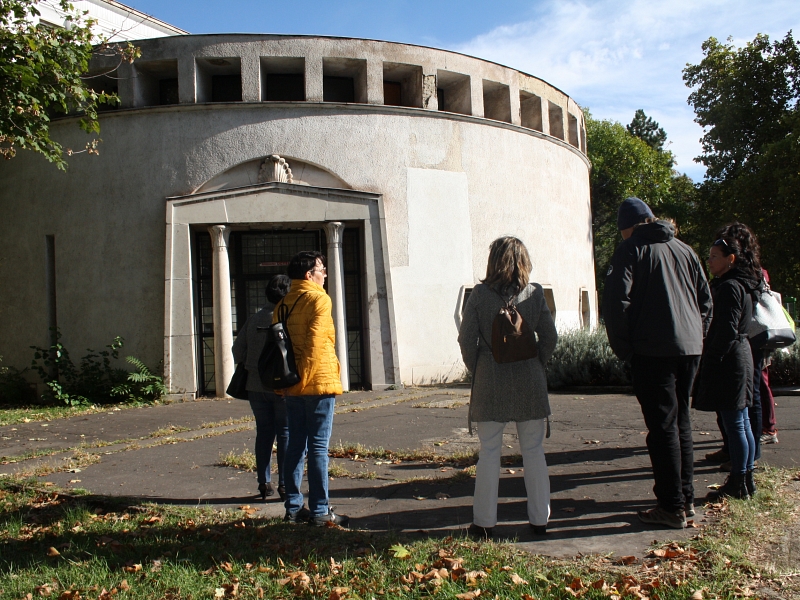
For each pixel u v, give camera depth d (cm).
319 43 1530
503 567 364
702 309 468
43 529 489
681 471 441
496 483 427
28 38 1020
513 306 425
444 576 360
